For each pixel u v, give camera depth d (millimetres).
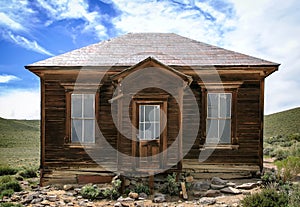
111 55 13016
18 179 13914
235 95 12289
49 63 12172
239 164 12250
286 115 64938
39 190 11383
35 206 9250
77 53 13289
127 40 14742
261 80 12305
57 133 12273
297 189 9742
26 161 25188
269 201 8250
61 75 12312
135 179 11484
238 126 12305
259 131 12289
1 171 16281
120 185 10562
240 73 12312
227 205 9000
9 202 9703
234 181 11727
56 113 12281
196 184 11078
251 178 12156
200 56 12906
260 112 12289
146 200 9789
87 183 11953
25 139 56062
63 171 12211
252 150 12281
